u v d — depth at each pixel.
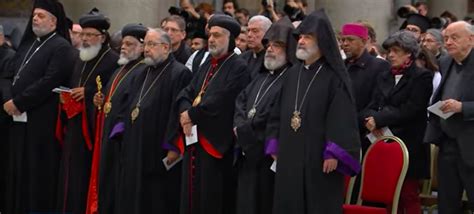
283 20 27.94
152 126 29.94
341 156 25.28
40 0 33.28
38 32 33.09
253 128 27.11
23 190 32.97
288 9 41.97
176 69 30.39
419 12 44.50
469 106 26.00
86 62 32.59
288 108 26.22
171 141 29.34
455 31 26.59
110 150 30.98
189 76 30.47
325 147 25.61
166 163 29.66
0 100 33.50
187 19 37.44
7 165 33.75
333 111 25.61
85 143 32.19
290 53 27.50
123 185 30.09
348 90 25.83
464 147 26.39
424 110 28.44
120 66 32.34
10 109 32.28
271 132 26.67
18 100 32.19
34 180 32.69
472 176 26.42
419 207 28.73
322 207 25.55
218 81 28.88
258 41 29.16
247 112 27.56
